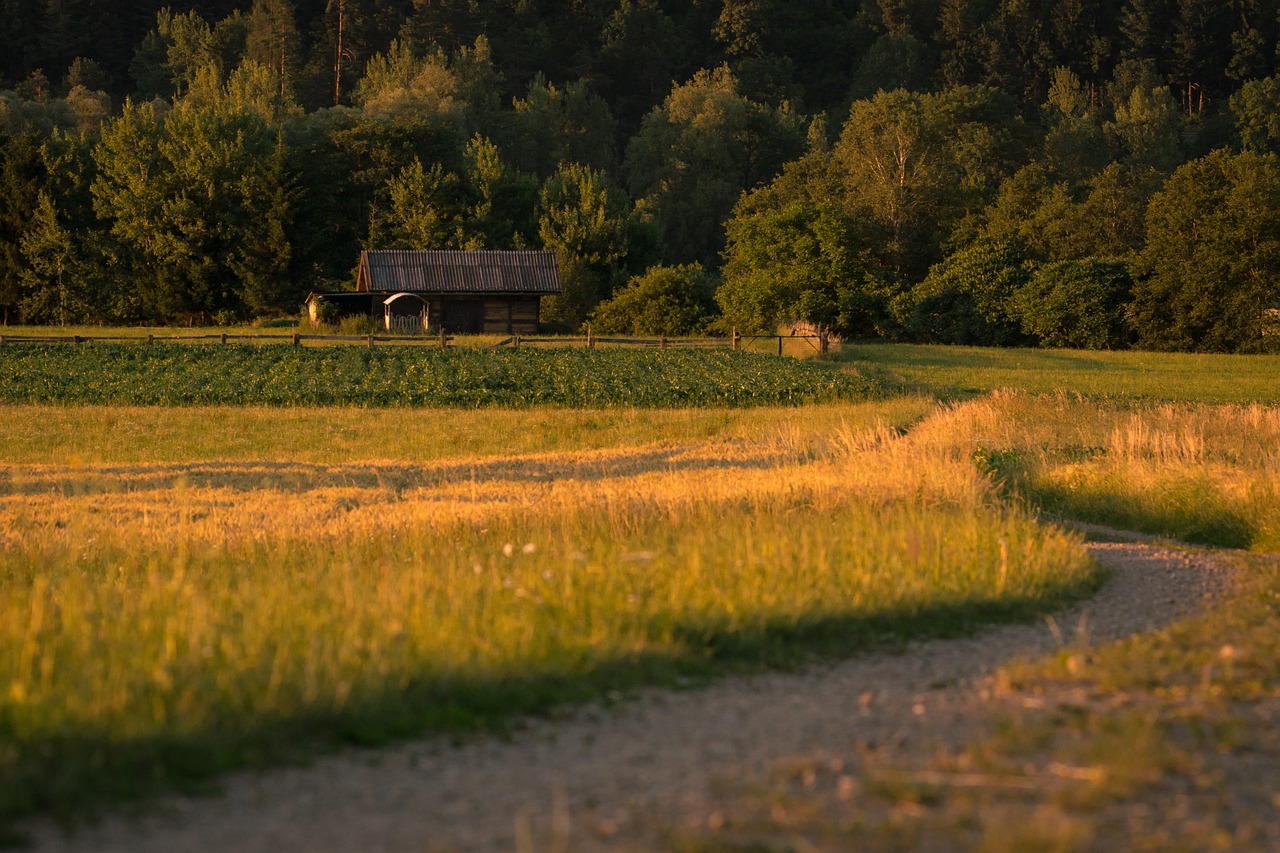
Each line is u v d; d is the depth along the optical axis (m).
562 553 21.95
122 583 20.39
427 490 37.12
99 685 12.30
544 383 71.88
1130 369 95.69
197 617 14.94
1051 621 16.95
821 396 68.56
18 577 22.69
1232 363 103.19
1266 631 17.38
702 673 15.11
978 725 12.93
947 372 89.06
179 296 141.00
